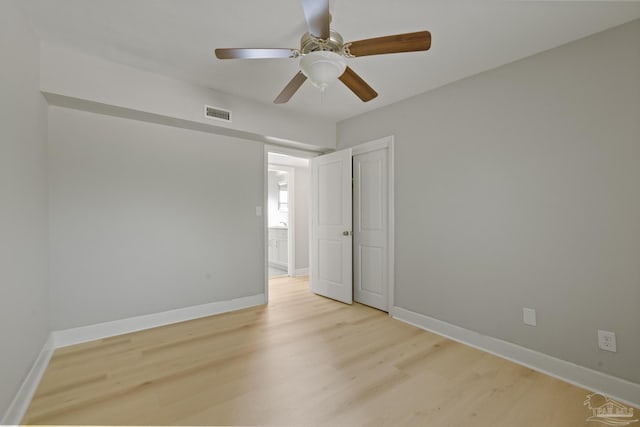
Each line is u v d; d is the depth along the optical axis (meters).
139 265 2.75
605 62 1.85
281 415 1.58
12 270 1.57
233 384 1.86
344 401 1.70
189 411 1.60
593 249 1.89
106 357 2.21
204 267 3.14
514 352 2.22
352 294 3.70
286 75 2.59
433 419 1.56
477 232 2.46
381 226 3.34
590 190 1.90
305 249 5.54
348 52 1.64
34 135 1.99
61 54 2.18
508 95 2.29
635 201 1.75
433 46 2.09
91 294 2.52
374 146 3.36
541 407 1.67
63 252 2.39
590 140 1.90
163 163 2.89
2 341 1.42
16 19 1.67
